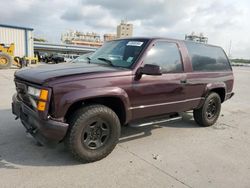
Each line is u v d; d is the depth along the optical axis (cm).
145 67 376
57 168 341
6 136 441
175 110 461
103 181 315
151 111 418
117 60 414
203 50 523
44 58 3712
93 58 459
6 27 2581
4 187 292
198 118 542
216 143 464
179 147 435
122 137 468
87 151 352
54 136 321
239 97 1053
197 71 493
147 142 450
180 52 463
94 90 339
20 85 377
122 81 368
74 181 312
